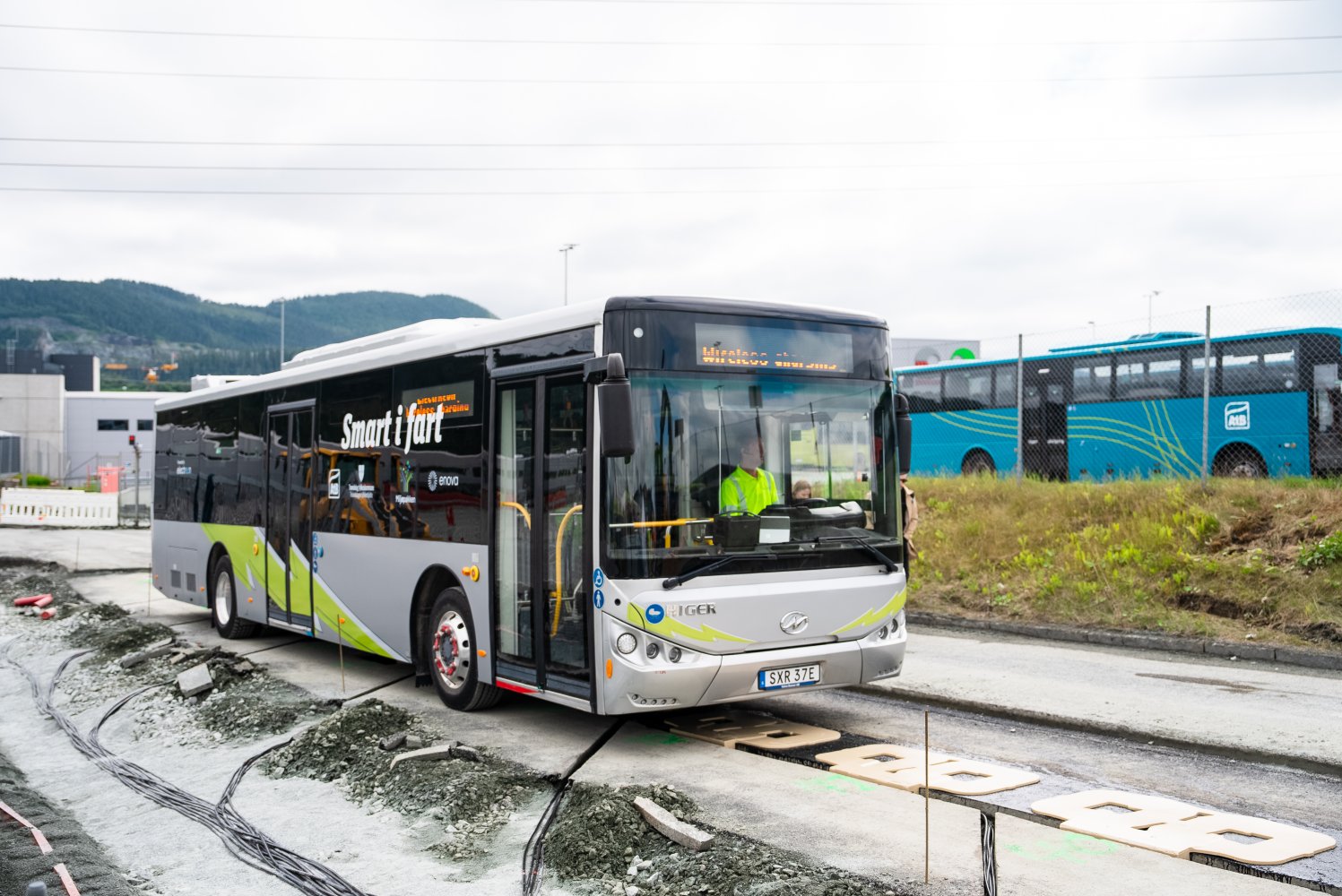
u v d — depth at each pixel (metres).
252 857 6.44
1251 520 14.48
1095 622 13.52
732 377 8.02
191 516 16.16
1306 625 11.99
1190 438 22.91
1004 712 9.17
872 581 8.38
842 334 8.58
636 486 7.60
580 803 6.61
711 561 7.70
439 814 6.83
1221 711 9.03
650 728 8.91
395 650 10.81
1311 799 6.62
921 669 11.27
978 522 17.22
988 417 27.23
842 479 8.42
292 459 13.02
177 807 7.56
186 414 16.50
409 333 11.06
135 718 10.44
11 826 7.14
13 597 20.84
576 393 8.13
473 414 9.51
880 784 7.01
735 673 7.69
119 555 29.14
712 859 5.49
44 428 79.44
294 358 13.62
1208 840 5.71
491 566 9.14
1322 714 8.86
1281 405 21.50
